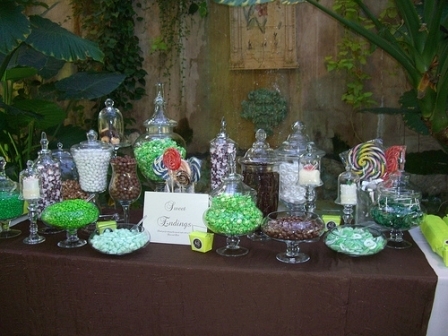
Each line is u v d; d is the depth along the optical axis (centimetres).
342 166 417
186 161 201
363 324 162
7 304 188
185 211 192
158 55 442
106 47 429
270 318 167
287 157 204
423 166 316
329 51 414
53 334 186
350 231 180
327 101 421
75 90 351
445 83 205
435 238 175
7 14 274
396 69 404
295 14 414
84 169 207
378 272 161
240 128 439
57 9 444
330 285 160
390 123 411
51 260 180
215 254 180
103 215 223
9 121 336
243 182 196
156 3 436
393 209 182
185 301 171
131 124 441
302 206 203
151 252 183
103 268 175
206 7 427
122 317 178
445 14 257
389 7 385
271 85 429
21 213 211
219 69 436
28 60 377
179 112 448
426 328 159
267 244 191
